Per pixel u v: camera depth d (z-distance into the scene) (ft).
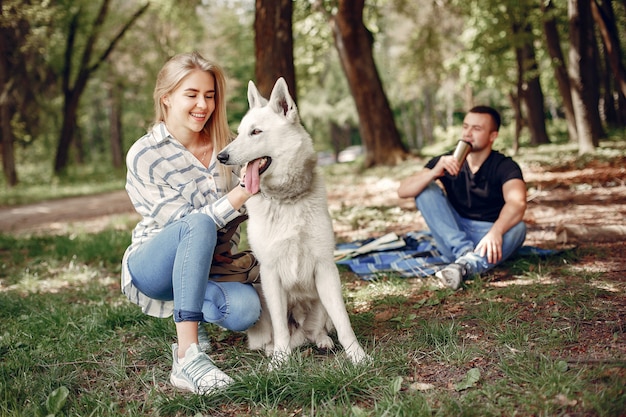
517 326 10.03
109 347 11.04
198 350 8.73
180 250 8.77
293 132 9.53
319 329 10.48
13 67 69.10
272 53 29.68
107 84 95.66
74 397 8.57
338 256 16.99
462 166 14.76
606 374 7.80
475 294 12.53
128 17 83.82
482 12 61.98
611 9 44.91
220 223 9.16
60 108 92.94
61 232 30.76
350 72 51.72
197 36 90.38
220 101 9.94
